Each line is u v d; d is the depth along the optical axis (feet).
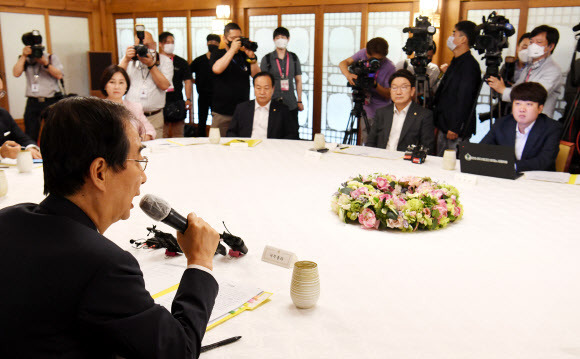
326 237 6.56
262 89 14.65
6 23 26.18
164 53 21.39
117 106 3.20
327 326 4.37
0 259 2.76
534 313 4.66
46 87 22.72
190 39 27.09
